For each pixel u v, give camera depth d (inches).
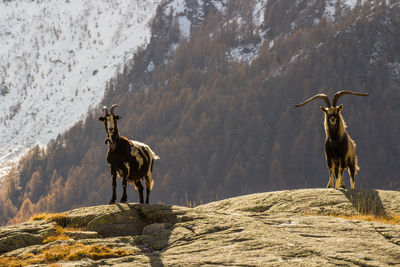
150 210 1358.3
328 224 1151.0
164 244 1073.5
